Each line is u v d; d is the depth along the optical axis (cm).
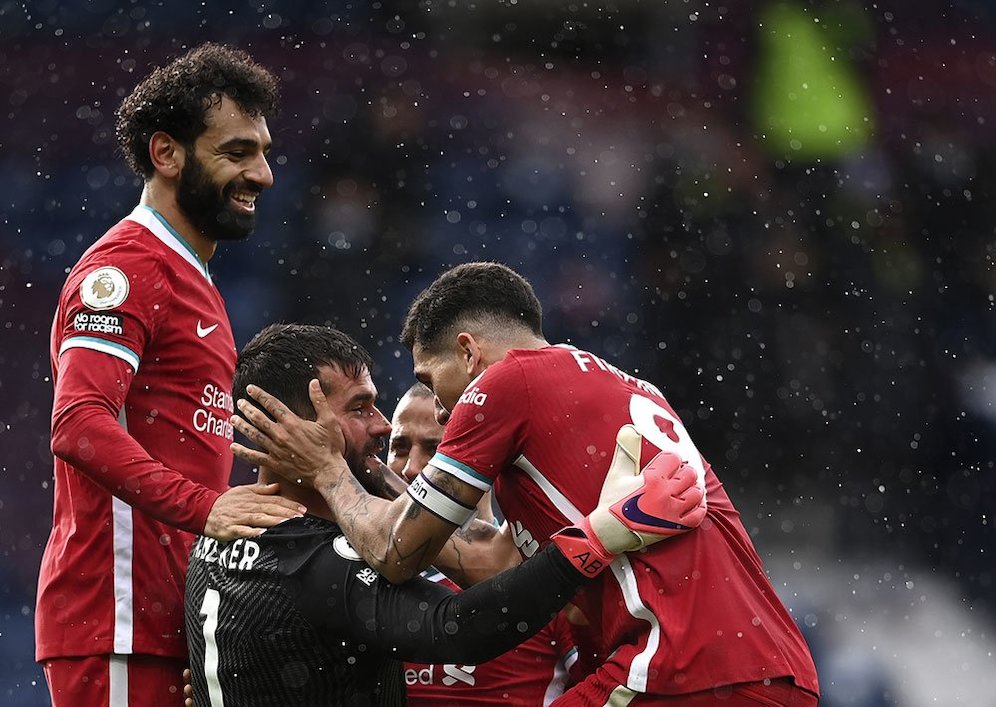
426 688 1221
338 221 3909
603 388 1054
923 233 4159
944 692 2898
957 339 3988
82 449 1089
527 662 1223
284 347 1045
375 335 3791
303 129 4003
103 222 3794
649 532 972
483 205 4016
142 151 1245
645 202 4078
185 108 1222
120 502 1168
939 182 4238
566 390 1039
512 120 4100
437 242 3934
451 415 1082
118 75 3922
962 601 3309
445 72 4125
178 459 1199
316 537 1006
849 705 2905
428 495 999
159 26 3966
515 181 4053
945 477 3678
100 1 3953
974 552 3497
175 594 1195
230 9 4022
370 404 1078
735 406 3788
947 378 3891
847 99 4225
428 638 961
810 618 3167
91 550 1167
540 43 4144
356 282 3841
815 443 3716
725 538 1041
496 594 970
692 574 991
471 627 963
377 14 4078
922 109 4291
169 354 1197
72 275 1191
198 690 1027
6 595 3183
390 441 1308
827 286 4009
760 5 4262
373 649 986
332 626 977
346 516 991
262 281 3784
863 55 4294
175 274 1211
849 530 3525
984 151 4325
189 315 1215
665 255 4025
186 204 1239
